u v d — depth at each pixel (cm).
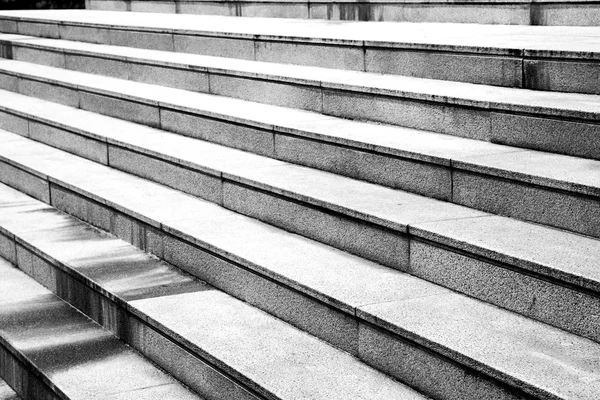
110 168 739
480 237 425
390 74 672
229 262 505
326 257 488
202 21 1017
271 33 792
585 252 397
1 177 818
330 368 409
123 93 812
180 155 649
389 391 384
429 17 852
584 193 422
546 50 557
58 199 714
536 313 390
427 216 467
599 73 533
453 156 494
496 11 786
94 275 550
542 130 502
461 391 362
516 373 337
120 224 623
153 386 456
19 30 1223
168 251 567
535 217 449
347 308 418
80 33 1089
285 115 658
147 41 965
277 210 548
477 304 412
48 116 848
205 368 436
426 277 447
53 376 471
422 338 375
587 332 369
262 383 394
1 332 534
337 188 535
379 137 558
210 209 598
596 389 322
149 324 481
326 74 689
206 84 791
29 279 633
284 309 466
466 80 612
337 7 957
